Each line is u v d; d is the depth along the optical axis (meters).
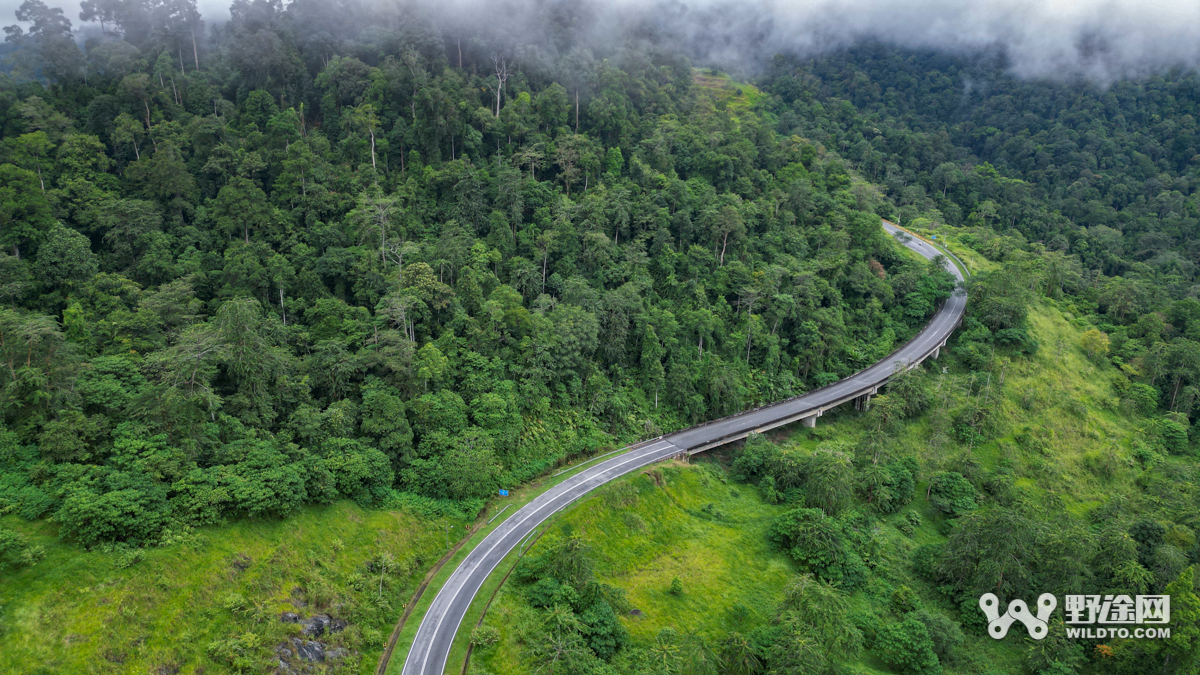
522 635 61.38
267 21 139.12
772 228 136.38
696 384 107.75
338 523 68.38
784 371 116.88
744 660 58.94
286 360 80.38
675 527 83.62
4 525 52.22
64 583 49.06
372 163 118.44
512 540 74.31
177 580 53.75
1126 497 104.81
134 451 59.75
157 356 70.31
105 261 92.19
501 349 93.50
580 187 130.12
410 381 83.19
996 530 75.38
